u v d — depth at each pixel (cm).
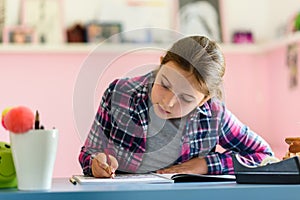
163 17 388
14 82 368
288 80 370
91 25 376
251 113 397
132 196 114
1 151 127
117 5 383
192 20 391
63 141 367
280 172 127
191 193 116
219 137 185
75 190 115
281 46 372
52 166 121
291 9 371
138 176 151
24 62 369
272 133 395
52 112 370
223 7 397
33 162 118
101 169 150
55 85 372
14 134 118
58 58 373
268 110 398
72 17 379
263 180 129
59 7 376
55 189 119
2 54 367
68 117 371
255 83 398
